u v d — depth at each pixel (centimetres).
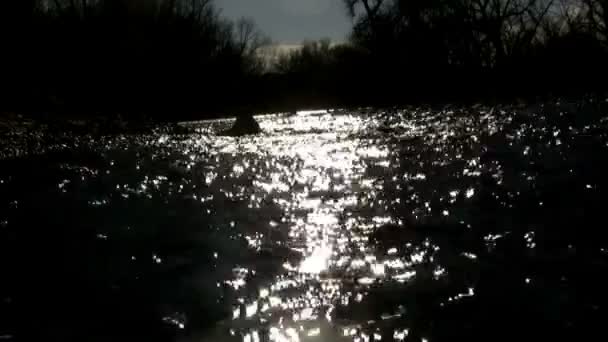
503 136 1095
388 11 4406
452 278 282
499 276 282
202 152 1264
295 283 290
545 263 299
